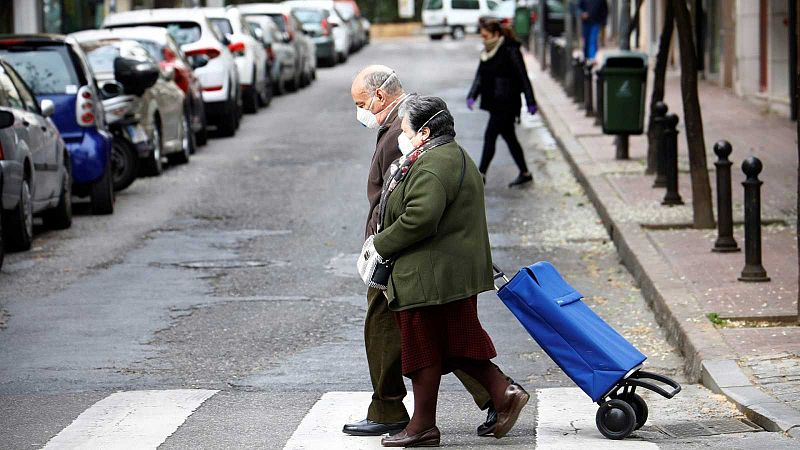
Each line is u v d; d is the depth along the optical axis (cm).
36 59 2944
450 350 1284
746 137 3750
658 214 2605
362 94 1327
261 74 5375
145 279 2273
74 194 3269
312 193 3234
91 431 1362
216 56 4438
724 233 2233
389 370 1314
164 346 1805
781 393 1438
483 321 1962
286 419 1413
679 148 3562
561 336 1305
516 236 2645
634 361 1309
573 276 2275
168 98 3656
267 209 3014
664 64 3155
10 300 2116
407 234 1242
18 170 2420
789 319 1769
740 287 1958
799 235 1755
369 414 1341
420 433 1287
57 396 1542
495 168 3606
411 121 1270
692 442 1284
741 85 4941
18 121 2489
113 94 3328
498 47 3206
